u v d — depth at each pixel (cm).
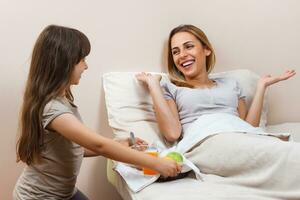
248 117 163
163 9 166
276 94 190
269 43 184
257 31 182
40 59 108
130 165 123
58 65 107
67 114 104
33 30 150
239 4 177
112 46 161
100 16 157
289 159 100
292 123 186
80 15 154
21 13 148
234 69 183
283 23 184
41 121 105
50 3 150
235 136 119
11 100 152
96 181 167
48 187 112
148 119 152
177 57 162
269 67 187
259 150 107
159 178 115
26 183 112
